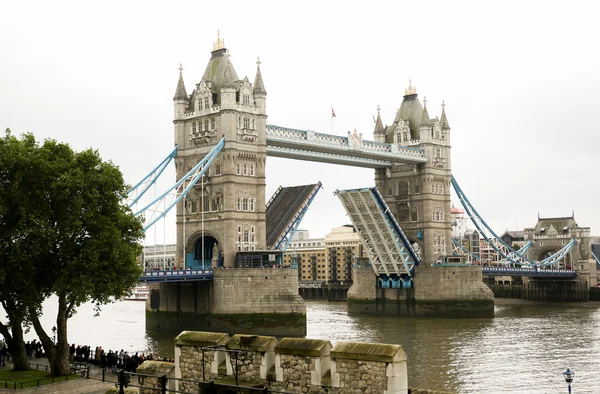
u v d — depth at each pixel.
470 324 123.38
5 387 48.47
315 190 124.06
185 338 29.67
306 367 26.33
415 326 119.69
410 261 143.38
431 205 150.38
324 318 137.25
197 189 115.75
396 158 142.50
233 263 111.06
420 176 151.00
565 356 82.50
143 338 101.00
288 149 123.06
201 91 116.00
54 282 55.66
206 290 106.38
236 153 112.56
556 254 185.38
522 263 175.12
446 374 70.69
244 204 113.75
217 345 28.77
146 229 98.81
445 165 155.00
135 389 31.34
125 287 59.94
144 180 111.62
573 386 64.81
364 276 151.00
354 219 132.75
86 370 56.34
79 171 55.44
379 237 134.75
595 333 106.50
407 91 158.50
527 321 128.88
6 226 54.53
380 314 147.12
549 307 170.62
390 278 146.62
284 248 124.00
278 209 125.31
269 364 27.42
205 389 28.70
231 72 115.06
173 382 29.88
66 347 54.72
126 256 57.69
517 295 195.88
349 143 131.38
